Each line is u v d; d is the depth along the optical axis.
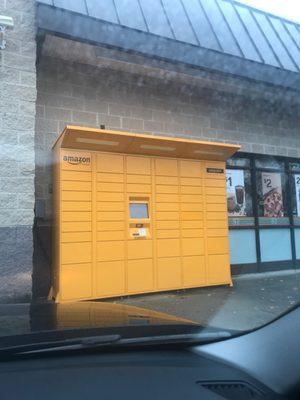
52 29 6.52
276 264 9.80
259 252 9.56
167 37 7.52
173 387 1.61
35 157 7.27
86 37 6.78
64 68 7.72
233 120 9.52
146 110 8.41
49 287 7.07
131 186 7.17
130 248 7.04
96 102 7.92
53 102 7.55
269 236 9.82
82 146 6.80
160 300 6.83
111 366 1.67
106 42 6.94
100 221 6.84
